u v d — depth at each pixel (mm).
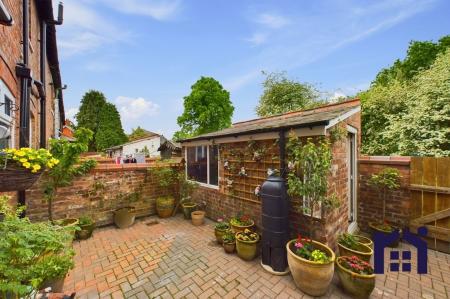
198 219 5543
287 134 3711
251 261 3693
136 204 6125
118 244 4422
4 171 1717
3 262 1631
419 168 4328
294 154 3492
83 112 30281
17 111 3473
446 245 3990
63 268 2449
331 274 2742
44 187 4598
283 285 3023
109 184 5621
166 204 6191
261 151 4234
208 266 3543
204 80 22547
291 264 2941
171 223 5754
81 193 5160
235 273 3336
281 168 3727
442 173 4059
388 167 4695
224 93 23141
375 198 4887
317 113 5242
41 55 5387
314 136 3414
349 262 2955
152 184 6473
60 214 4852
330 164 3182
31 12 4672
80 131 4344
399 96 8945
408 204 4449
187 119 22531
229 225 4574
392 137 8164
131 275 3303
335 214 3711
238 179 4949
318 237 3379
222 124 22406
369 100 9664
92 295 2838
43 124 5484
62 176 4469
